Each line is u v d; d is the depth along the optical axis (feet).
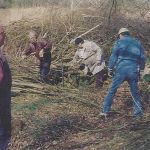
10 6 74.64
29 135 29.27
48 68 41.93
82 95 36.78
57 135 29.01
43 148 27.43
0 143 24.30
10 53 49.96
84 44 42.01
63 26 51.55
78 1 58.85
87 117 32.12
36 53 42.52
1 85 23.50
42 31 51.26
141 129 27.99
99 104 34.63
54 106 35.09
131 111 32.89
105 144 26.55
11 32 51.52
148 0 57.16
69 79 41.52
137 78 31.17
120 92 36.58
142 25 53.26
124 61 30.89
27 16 58.13
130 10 56.54
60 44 48.26
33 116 32.32
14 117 32.12
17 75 40.93
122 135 27.37
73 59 43.57
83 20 52.19
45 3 64.08
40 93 38.27
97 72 40.70
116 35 49.19
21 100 37.35
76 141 27.81
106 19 51.42
